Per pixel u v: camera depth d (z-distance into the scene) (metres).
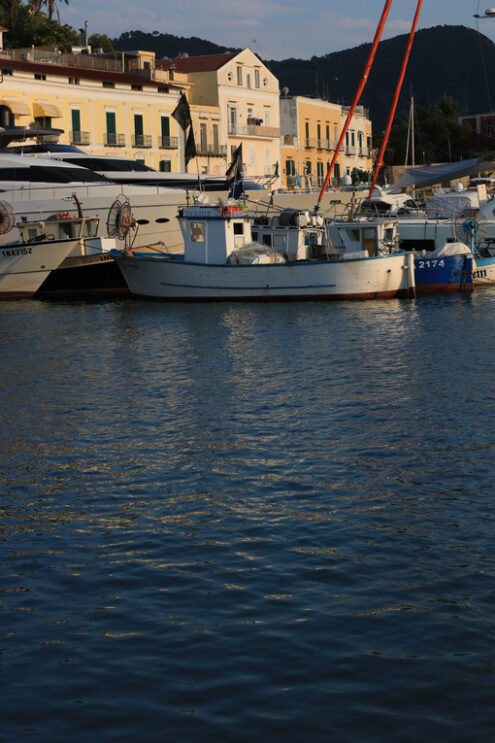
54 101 69.38
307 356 26.19
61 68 70.50
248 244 39.91
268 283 39.41
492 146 124.12
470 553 11.13
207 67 87.62
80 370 24.62
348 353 26.59
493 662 8.52
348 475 14.43
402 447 15.99
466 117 125.31
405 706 7.84
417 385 21.50
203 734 7.53
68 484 14.35
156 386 22.17
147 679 8.36
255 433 17.30
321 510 12.84
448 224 45.88
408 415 18.44
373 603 9.81
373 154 116.81
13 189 42.25
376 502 13.10
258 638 9.07
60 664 8.66
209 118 85.50
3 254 41.84
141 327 33.06
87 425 18.27
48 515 12.95
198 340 29.72
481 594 9.98
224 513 12.83
